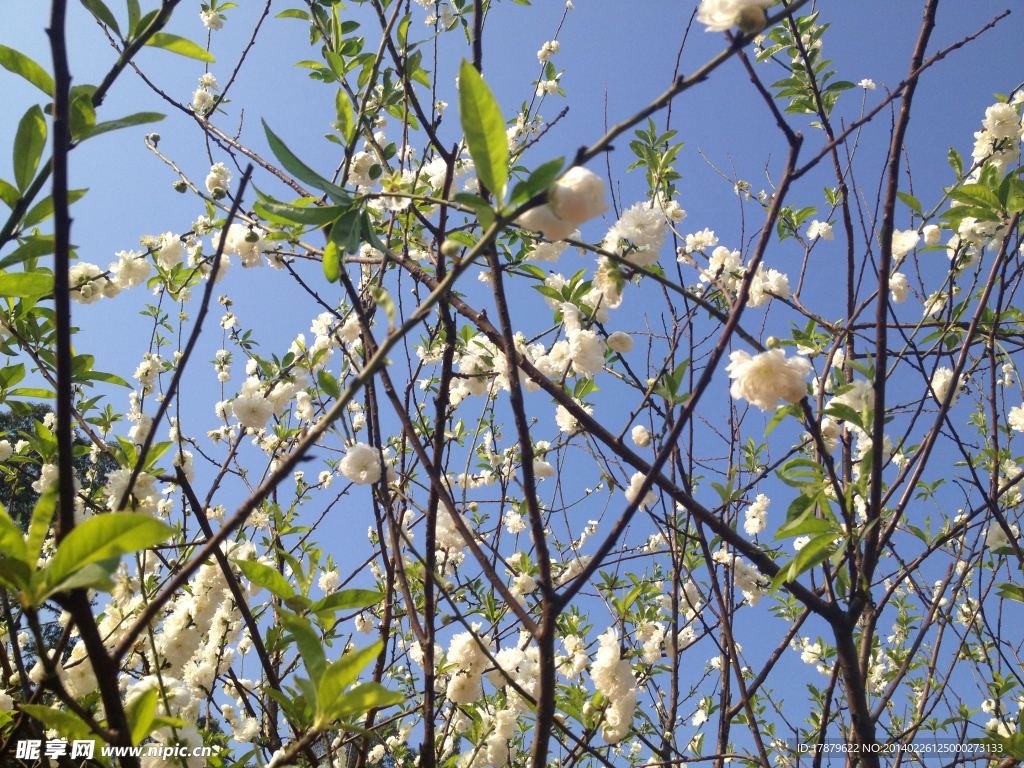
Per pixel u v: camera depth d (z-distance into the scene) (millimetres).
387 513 628
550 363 855
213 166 938
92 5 478
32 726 524
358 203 496
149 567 775
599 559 494
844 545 578
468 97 401
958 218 704
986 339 733
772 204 491
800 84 819
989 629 765
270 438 953
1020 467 915
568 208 408
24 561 377
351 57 743
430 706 592
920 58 602
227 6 990
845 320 788
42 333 747
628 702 683
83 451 709
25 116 465
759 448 972
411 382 770
